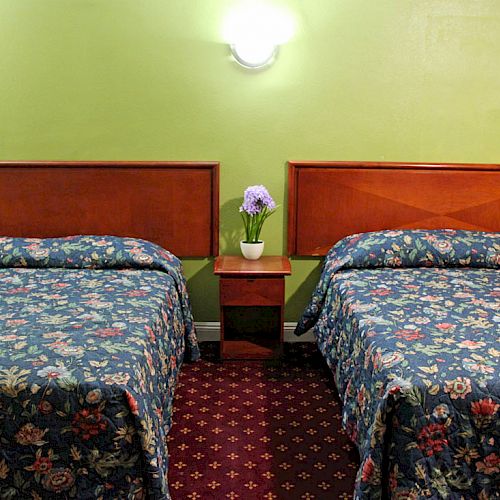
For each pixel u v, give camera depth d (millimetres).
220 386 2850
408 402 1693
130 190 3215
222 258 3248
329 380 2928
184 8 3059
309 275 3363
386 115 3193
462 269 2926
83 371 1752
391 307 2355
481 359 1846
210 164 3191
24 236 3254
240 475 2158
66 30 3074
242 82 3141
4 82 3123
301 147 3219
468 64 3145
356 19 3088
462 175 3225
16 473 1714
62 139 3191
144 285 2650
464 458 1702
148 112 3168
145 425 1702
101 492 1722
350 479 2141
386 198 3246
